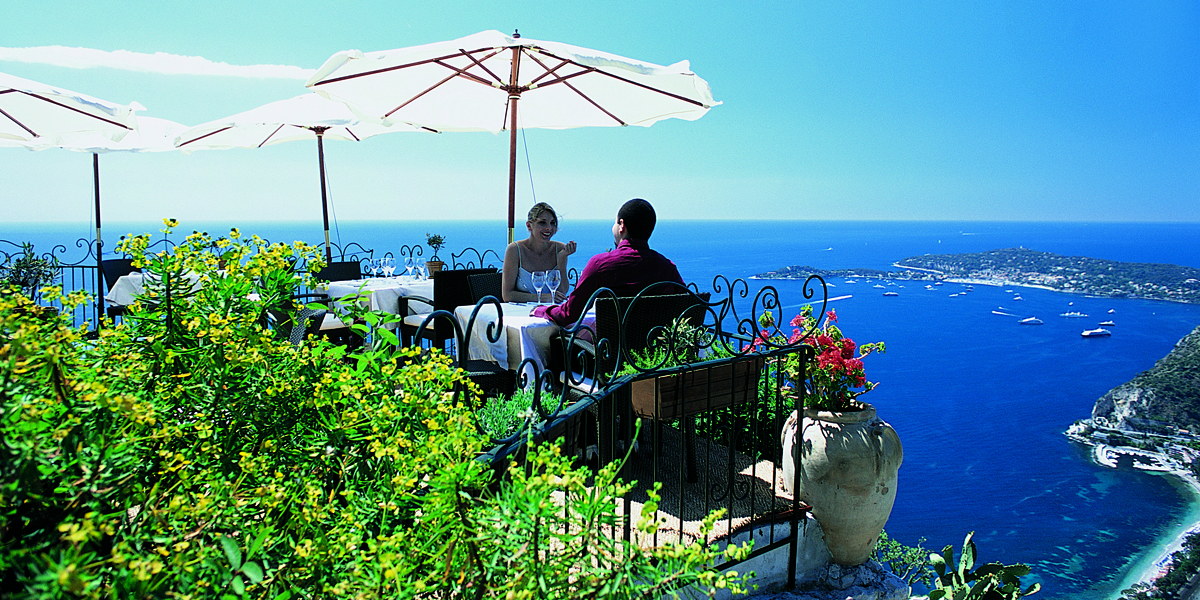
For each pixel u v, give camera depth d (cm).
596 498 116
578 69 478
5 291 100
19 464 81
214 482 100
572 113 557
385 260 586
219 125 608
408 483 109
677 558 117
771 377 352
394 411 122
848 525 281
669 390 258
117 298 557
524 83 512
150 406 97
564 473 112
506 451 155
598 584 111
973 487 8381
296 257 138
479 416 174
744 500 288
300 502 102
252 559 93
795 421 295
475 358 382
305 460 118
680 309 323
